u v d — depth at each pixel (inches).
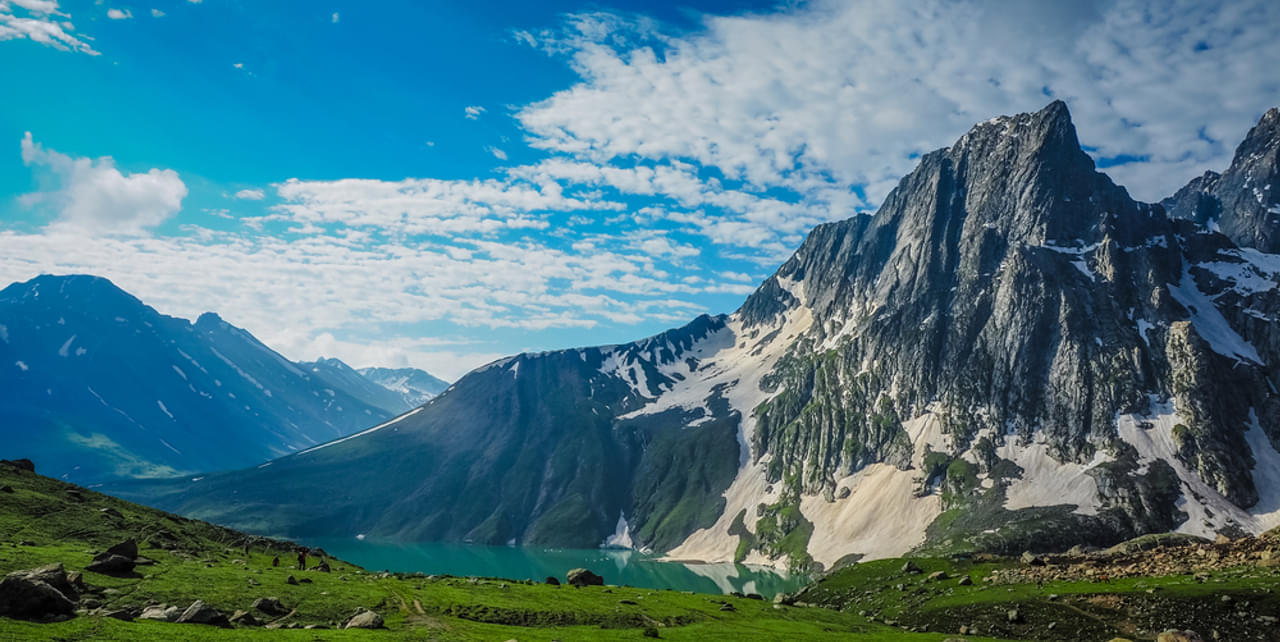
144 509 4881.9
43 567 2588.6
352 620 2871.6
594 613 3570.4
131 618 2434.8
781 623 3870.6
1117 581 4249.5
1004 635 3902.6
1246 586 3735.2
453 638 2699.3
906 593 5000.0
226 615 2699.3
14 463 4798.2
